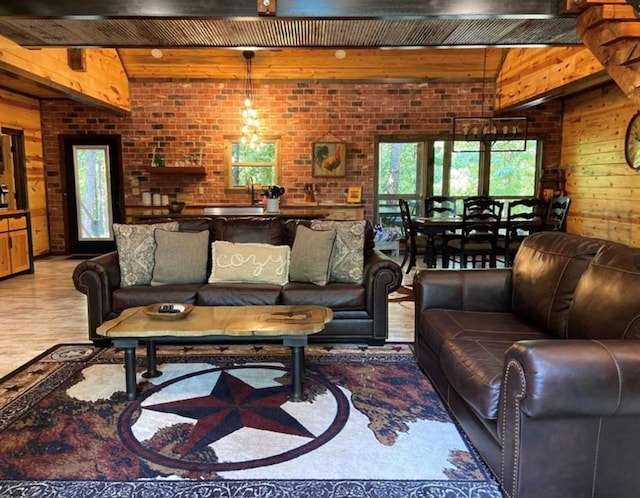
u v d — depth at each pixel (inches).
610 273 84.6
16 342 148.4
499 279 118.6
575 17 146.3
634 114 234.4
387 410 103.0
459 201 316.2
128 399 107.8
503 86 296.7
